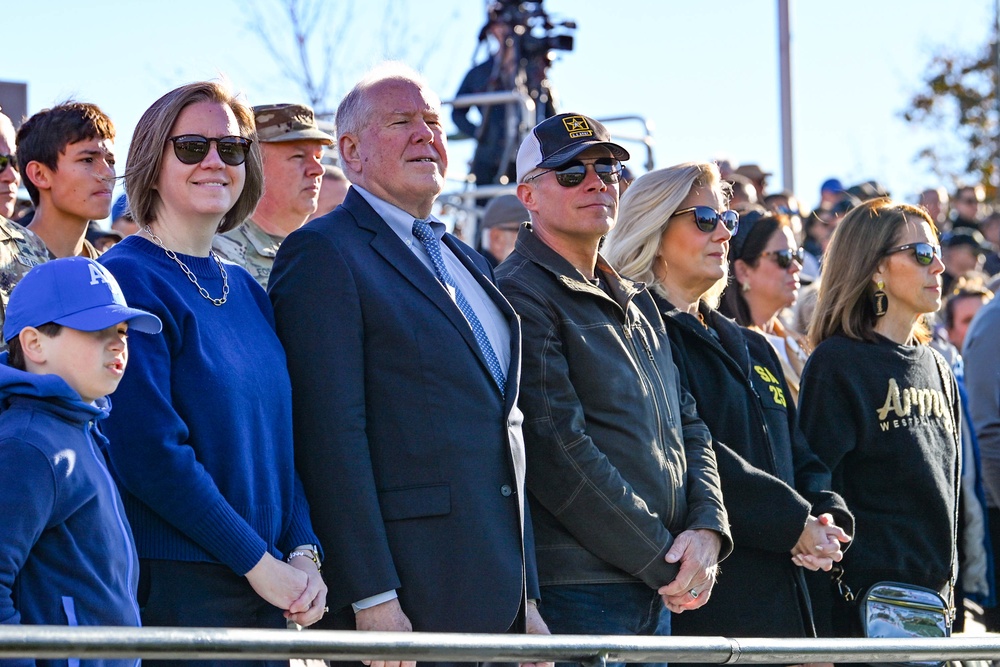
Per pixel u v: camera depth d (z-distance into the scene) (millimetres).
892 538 17484
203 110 12789
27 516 10133
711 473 15773
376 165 14133
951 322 28328
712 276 17578
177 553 11664
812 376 18109
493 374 13695
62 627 8578
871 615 17234
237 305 12844
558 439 14438
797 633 16422
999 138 77312
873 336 18172
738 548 16531
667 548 14594
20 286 11148
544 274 15430
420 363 13203
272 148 18547
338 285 13195
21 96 23938
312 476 12820
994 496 21578
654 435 15195
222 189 12812
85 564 10578
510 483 13336
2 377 10586
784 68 46156
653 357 15883
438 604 12742
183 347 12023
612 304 15586
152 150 12680
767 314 21359
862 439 17672
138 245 12539
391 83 14320
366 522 12586
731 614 16328
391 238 13828
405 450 13039
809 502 17000
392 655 9914
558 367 14727
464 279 14680
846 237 18469
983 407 21781
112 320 10867
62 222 16234
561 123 16016
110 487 11039
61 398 10656
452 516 12891
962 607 21062
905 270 18203
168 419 11531
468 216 33688
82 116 16047
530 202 16266
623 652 11320
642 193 17797
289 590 11742
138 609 11234
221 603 11766
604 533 14383
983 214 49656
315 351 12992
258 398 12344
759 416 17125
